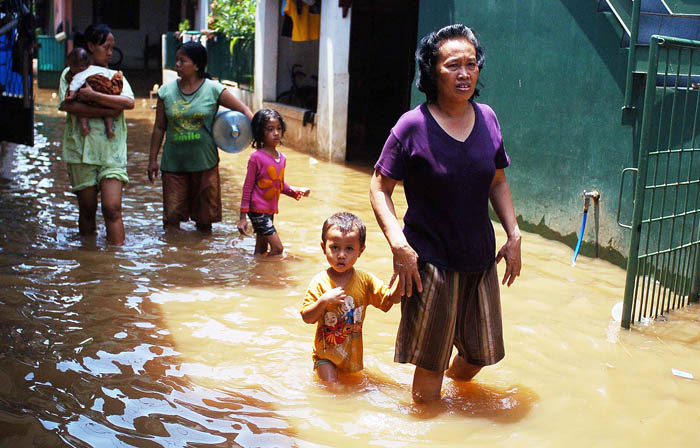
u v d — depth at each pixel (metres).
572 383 4.33
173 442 3.46
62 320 4.93
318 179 10.92
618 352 4.82
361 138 15.18
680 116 6.21
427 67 3.75
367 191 10.07
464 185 3.70
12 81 9.70
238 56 17.09
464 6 8.91
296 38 13.38
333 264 4.11
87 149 6.80
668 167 5.83
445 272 3.78
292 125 14.27
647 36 6.50
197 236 7.44
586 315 5.51
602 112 7.03
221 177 11.06
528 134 8.02
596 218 7.13
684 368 4.60
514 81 8.18
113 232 6.93
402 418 3.81
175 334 4.80
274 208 6.79
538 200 7.93
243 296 5.61
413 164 3.75
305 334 4.90
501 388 4.23
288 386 4.12
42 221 7.67
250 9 17.12
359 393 4.08
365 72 15.19
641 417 3.93
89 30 6.88
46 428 3.52
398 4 14.41
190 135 7.28
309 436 3.58
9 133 9.92
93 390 3.96
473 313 3.94
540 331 5.13
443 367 3.88
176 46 21.77
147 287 5.70
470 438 3.63
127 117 18.55
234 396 3.97
